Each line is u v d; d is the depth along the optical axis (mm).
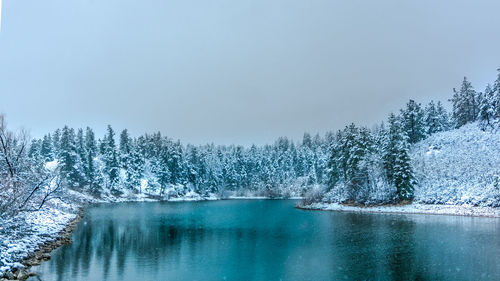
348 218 50875
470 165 62312
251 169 148250
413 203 58625
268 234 37344
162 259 26031
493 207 49062
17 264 21484
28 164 31562
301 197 123562
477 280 19250
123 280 20562
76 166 99500
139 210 71500
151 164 127000
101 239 34375
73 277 20984
